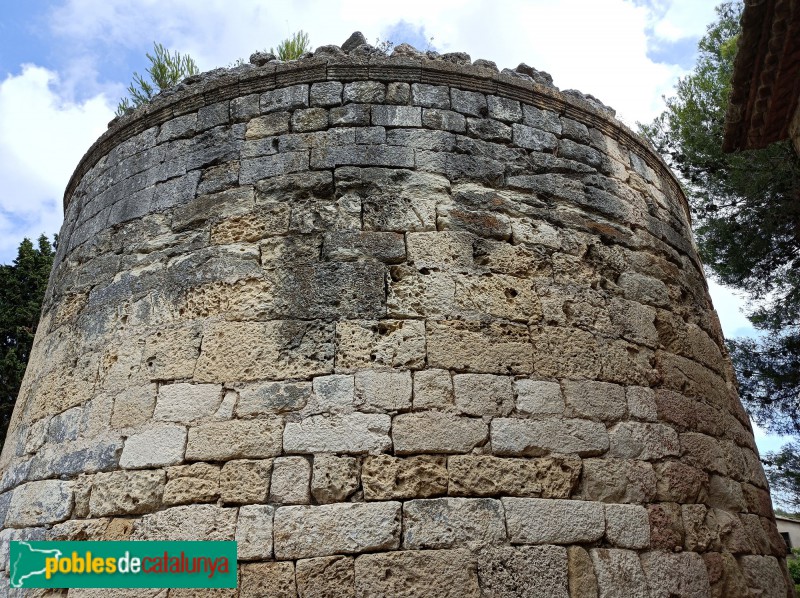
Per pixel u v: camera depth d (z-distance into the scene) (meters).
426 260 4.91
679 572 4.41
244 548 3.92
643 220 6.23
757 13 5.43
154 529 4.11
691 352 5.77
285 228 5.05
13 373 15.25
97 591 4.11
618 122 6.59
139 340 4.95
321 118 5.55
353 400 4.33
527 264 5.18
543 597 3.93
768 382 12.87
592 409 4.73
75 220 6.49
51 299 6.27
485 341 4.70
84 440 4.72
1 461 5.89
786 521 28.05
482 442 4.32
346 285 4.74
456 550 3.95
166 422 4.45
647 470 4.69
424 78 5.78
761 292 12.93
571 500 4.31
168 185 5.68
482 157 5.54
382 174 5.24
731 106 6.59
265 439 4.24
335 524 3.96
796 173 10.66
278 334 4.59
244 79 5.88
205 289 4.93
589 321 5.16
